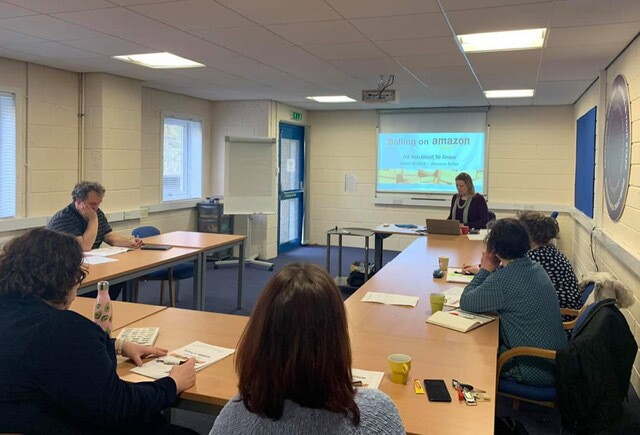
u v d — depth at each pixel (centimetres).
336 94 684
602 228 497
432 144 816
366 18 333
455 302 271
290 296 99
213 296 555
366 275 568
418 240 499
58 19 347
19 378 136
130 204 594
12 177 491
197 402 165
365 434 96
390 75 532
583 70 492
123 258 379
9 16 340
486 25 344
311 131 888
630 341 213
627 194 383
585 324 218
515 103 742
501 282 237
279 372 96
